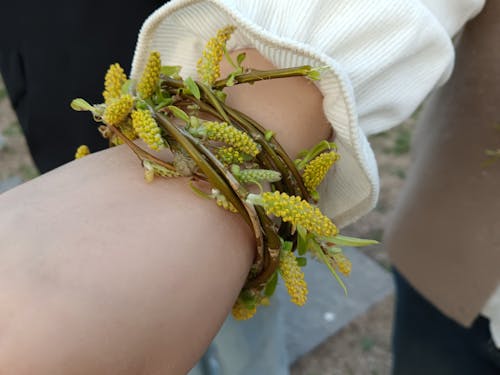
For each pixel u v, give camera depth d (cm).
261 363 51
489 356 39
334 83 17
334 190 22
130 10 34
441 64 20
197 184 15
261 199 15
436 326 41
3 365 11
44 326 11
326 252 18
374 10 17
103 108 17
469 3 21
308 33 18
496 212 32
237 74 17
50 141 40
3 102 115
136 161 16
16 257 12
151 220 14
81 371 11
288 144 18
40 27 34
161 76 18
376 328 71
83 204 14
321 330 71
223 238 15
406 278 40
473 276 34
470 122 31
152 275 13
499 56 28
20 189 14
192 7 19
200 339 14
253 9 18
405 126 107
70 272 12
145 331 12
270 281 18
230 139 16
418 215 37
